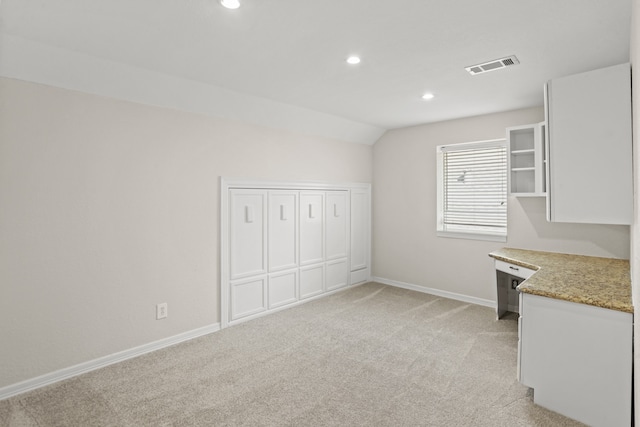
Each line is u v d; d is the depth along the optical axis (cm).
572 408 206
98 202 270
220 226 348
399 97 344
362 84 306
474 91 324
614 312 190
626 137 221
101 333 274
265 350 303
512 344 313
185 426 203
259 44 227
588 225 344
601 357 195
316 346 311
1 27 202
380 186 519
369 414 214
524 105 371
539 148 340
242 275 369
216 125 344
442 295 457
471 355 292
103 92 269
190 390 240
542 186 340
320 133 445
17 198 235
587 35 214
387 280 516
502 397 230
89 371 266
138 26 203
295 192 421
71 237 258
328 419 209
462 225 443
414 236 482
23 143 236
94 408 220
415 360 284
